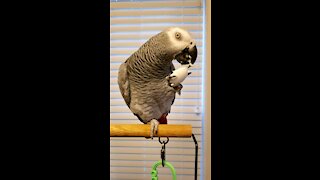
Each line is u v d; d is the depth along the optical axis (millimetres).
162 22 1300
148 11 1306
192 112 1307
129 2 1311
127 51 1311
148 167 1325
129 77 995
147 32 1308
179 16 1295
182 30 930
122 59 1312
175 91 987
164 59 938
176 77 903
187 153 1314
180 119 1312
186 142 1315
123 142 1337
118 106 1325
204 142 1209
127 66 997
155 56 934
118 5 1314
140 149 1331
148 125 932
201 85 1293
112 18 1318
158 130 911
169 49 912
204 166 1206
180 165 1316
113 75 1318
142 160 1328
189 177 1312
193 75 1297
